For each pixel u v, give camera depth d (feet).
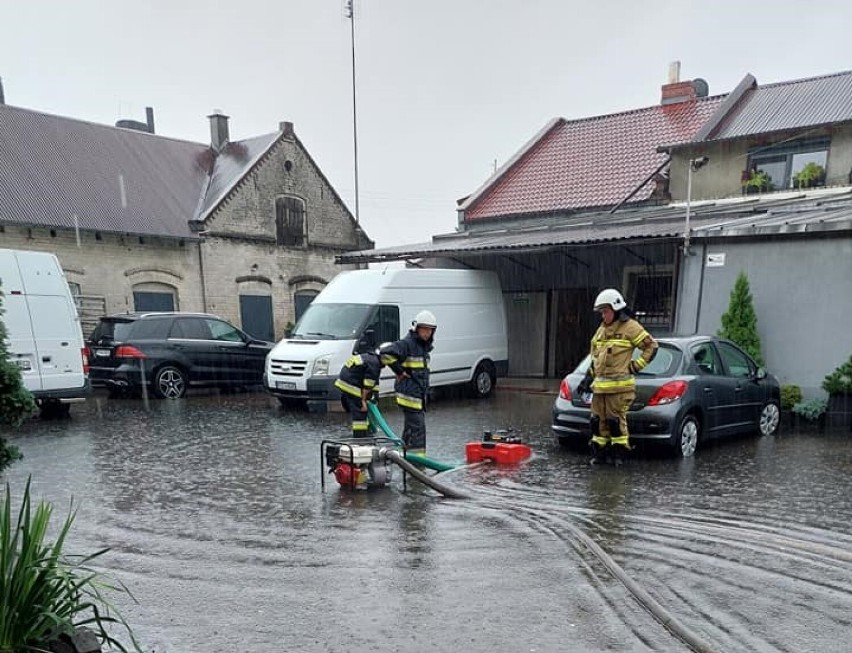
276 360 38.40
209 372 46.29
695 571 14.71
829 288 32.76
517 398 45.34
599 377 24.43
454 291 44.16
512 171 68.49
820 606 13.02
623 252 49.26
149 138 74.74
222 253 69.21
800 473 23.57
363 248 84.33
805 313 33.45
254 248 72.38
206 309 67.82
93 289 58.95
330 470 22.38
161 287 64.28
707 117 62.13
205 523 18.15
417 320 24.98
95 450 27.73
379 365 25.03
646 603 12.87
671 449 25.85
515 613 12.60
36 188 58.23
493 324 46.75
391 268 41.14
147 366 43.39
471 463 25.54
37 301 34.55
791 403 32.94
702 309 36.55
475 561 15.24
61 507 19.72
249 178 71.72
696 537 16.93
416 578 14.25
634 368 24.06
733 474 23.44
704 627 12.11
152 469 24.40
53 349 34.86
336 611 12.69
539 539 16.75
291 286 76.54
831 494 20.86
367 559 15.38
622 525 17.89
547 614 12.56
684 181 53.11
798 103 53.26
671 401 25.23
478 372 45.47
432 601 13.12
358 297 40.16
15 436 30.83
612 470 24.20
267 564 15.11
